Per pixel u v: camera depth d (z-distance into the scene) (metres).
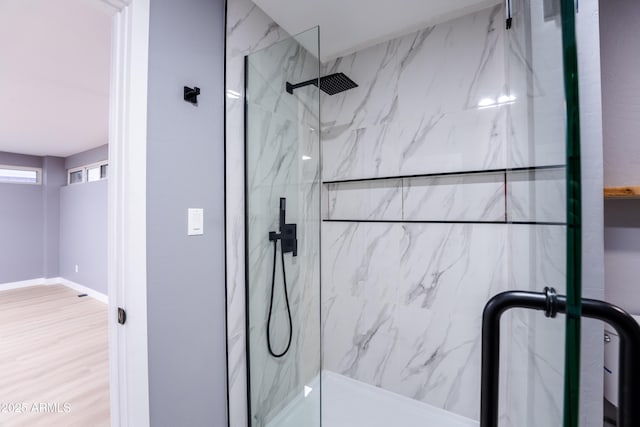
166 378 1.02
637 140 1.15
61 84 2.29
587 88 0.93
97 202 4.14
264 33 1.47
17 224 4.65
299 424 1.53
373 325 1.77
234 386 1.30
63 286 4.77
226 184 1.26
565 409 0.32
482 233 1.44
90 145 4.20
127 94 0.92
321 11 1.47
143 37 0.94
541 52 0.61
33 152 4.64
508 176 1.35
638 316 1.13
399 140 1.72
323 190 2.03
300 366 1.67
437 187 1.62
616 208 1.18
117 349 0.94
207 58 1.18
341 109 1.95
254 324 1.40
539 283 0.70
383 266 1.74
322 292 1.98
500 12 1.44
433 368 1.57
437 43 1.60
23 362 2.35
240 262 1.34
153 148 0.98
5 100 2.58
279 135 1.50
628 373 0.53
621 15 1.17
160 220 1.00
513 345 1.11
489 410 0.67
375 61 1.81
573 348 0.31
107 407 1.80
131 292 0.91
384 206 1.80
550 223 0.54
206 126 1.17
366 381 1.80
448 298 1.53
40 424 1.66
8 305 3.80
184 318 1.09
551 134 0.51
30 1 1.38
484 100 1.47
